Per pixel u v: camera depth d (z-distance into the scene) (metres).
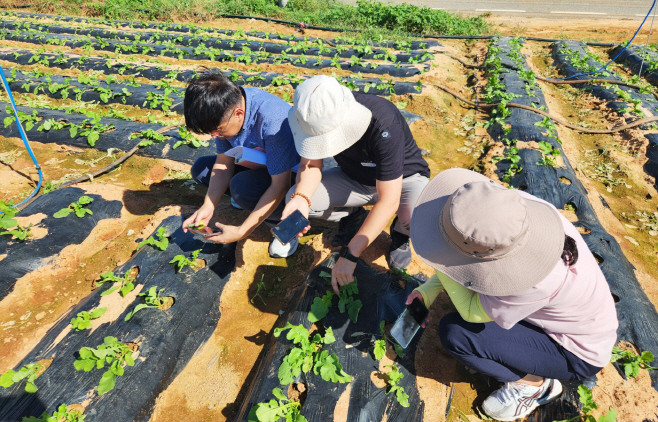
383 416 2.30
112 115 6.12
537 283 1.71
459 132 5.83
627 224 4.13
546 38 10.73
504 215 1.56
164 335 2.72
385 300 2.80
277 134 2.61
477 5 14.73
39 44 10.01
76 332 2.71
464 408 2.48
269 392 2.35
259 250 3.48
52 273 3.38
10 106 5.73
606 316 1.93
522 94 6.39
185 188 4.45
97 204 3.92
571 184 4.25
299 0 13.66
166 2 13.35
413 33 11.24
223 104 2.39
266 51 9.32
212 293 3.07
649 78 7.76
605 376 2.51
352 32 11.25
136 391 2.46
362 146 2.38
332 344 2.56
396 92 6.56
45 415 2.25
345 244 3.47
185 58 8.84
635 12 13.21
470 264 1.76
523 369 2.09
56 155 5.12
